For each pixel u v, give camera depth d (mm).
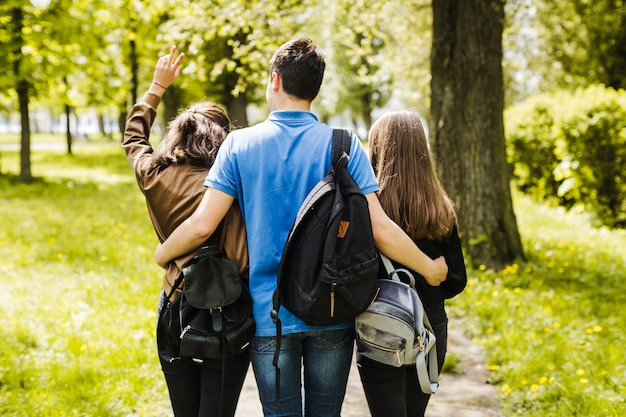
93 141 44969
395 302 2105
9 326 4684
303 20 11227
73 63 15383
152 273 6590
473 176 6914
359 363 2309
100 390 3709
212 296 2053
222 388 2129
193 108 2512
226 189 2080
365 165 2117
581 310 5555
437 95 7113
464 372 4281
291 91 2129
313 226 1964
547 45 15961
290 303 1993
